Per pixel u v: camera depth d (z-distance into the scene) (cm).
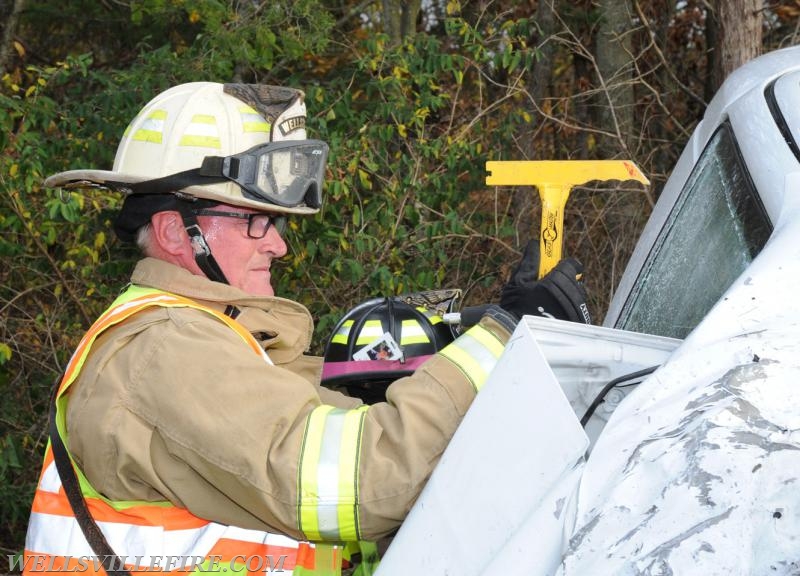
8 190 544
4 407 583
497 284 620
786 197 156
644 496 111
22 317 618
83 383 175
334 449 162
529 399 134
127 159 198
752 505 104
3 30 815
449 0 651
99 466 170
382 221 573
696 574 100
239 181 192
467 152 607
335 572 181
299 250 564
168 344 171
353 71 646
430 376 167
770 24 816
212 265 198
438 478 139
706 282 193
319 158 205
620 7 721
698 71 869
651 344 154
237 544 178
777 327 125
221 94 198
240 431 162
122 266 588
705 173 220
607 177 217
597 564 107
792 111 184
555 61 911
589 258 628
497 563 122
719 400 115
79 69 590
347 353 231
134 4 689
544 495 127
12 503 549
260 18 627
